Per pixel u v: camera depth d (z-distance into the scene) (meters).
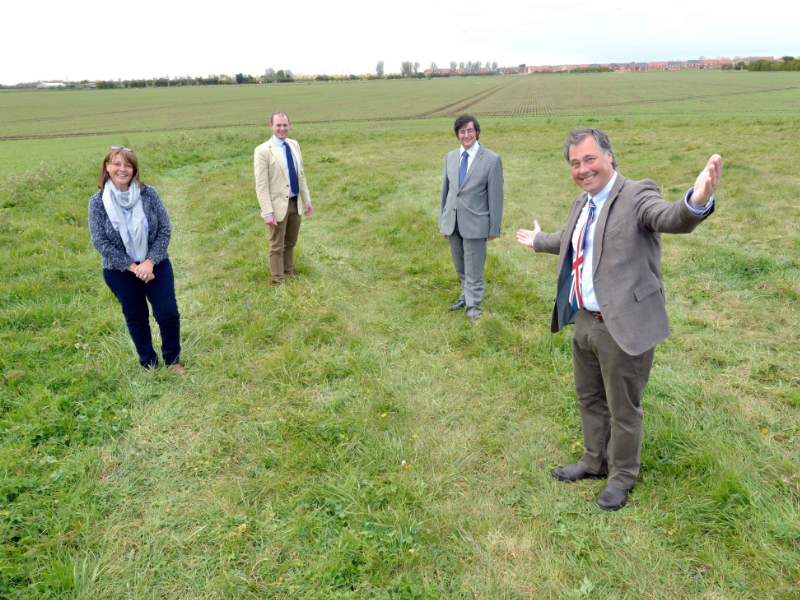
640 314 2.39
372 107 46.06
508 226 8.25
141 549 2.54
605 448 2.91
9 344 4.43
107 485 2.96
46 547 2.47
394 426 3.45
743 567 2.32
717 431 3.20
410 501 2.79
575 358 2.81
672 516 2.61
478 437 3.37
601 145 2.38
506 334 4.66
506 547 2.53
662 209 2.17
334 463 3.10
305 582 2.35
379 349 4.59
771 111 27.48
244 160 14.98
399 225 8.32
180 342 4.61
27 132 30.86
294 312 5.25
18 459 3.05
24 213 8.85
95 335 4.68
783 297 5.03
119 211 3.62
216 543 2.57
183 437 3.40
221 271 6.70
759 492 2.68
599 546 2.50
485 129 21.58
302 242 7.79
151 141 17.78
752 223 7.21
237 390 3.95
